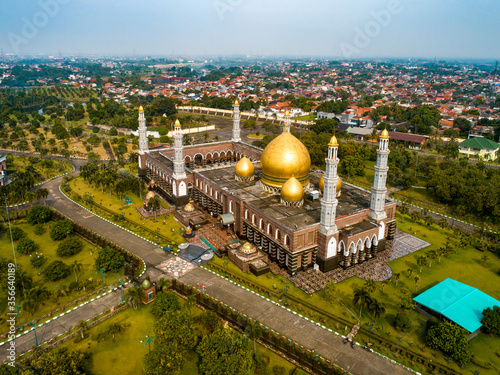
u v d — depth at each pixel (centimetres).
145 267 8369
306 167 9988
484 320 6303
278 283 7894
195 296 7175
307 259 8331
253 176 11319
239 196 9688
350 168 15150
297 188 9162
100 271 7981
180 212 10788
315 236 8250
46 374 5019
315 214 8900
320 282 7875
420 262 8150
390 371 5631
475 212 11581
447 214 11662
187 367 5678
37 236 9894
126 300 6962
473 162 17612
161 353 5309
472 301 6825
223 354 5244
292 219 8594
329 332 6450
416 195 13350
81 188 13638
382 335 6388
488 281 8000
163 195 12950
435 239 9912
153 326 6562
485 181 12538
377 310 6306
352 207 9344
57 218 10725
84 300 7250
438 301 6806
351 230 8444
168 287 7412
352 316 6856
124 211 11600
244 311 6956
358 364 5756
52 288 7581
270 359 5838
